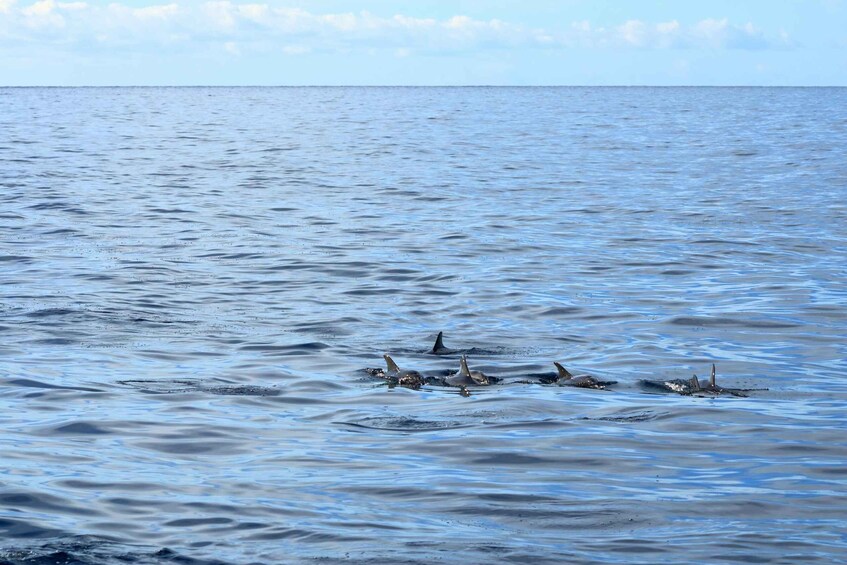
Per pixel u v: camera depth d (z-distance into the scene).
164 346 19.67
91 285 25.62
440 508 10.75
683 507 10.83
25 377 16.94
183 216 39.19
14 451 12.70
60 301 23.58
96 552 9.34
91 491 11.15
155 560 9.19
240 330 21.23
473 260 30.31
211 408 15.30
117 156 65.81
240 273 27.80
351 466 12.34
